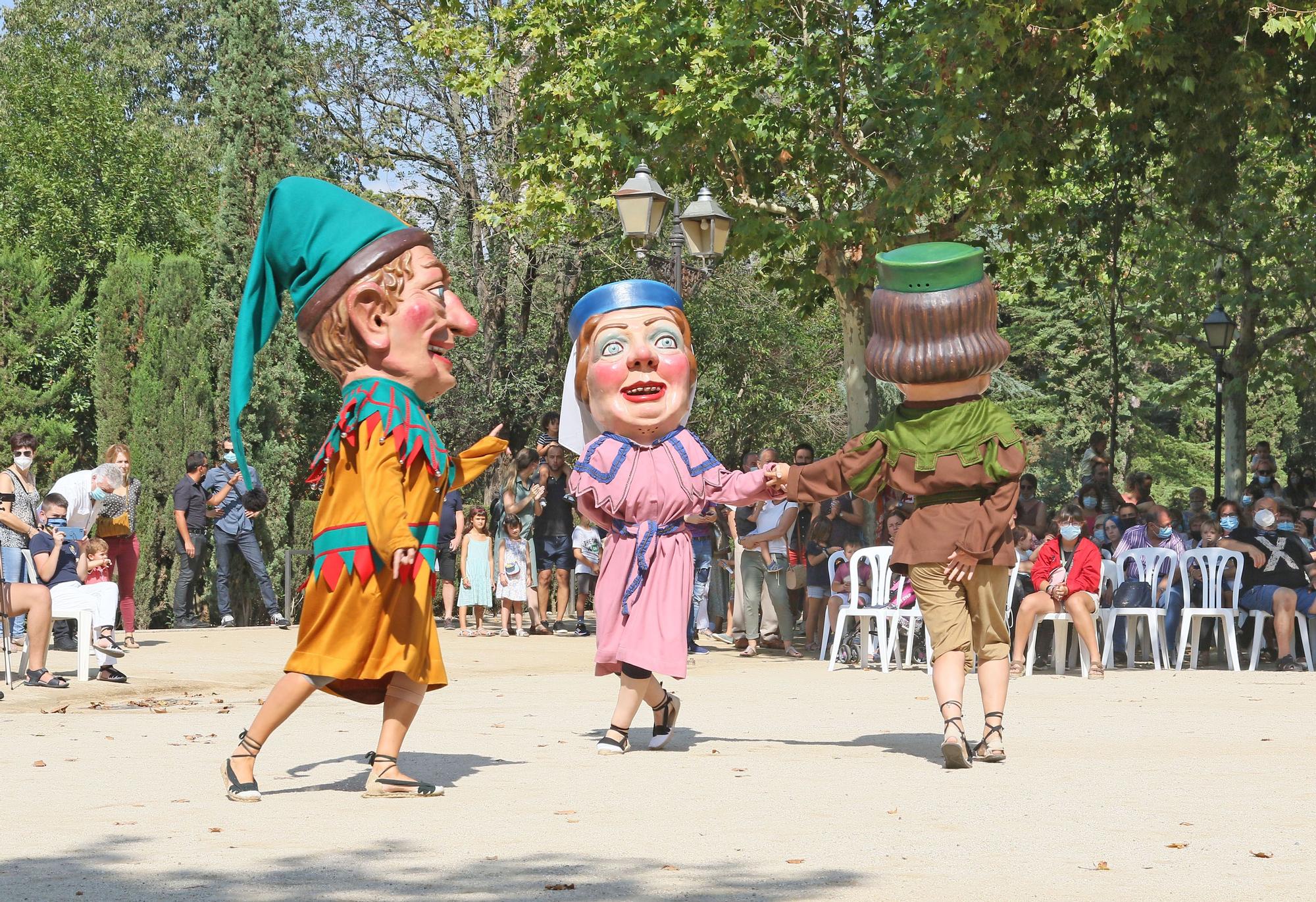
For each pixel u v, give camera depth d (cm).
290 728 938
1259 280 2802
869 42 1878
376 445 648
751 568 1625
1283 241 2569
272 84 2448
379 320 669
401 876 472
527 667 1430
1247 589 1476
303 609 651
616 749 804
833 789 665
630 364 843
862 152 1883
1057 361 4109
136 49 4488
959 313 756
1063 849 517
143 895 443
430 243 694
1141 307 2930
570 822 577
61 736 882
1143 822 573
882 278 777
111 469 1492
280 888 454
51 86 3316
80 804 626
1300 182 2195
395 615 643
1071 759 766
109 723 965
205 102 3975
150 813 604
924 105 1783
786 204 2108
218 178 3569
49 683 1157
